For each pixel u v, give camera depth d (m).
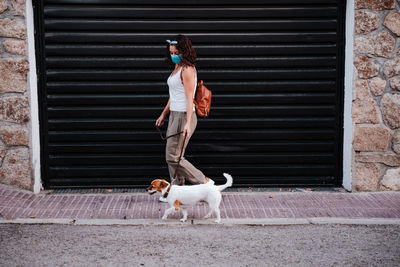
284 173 5.98
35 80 5.63
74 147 5.84
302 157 5.96
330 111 5.89
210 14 5.71
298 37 5.77
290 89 5.85
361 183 5.72
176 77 4.83
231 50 5.77
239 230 4.49
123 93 5.81
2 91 5.45
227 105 5.88
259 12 5.72
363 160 5.69
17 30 5.38
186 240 4.22
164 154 5.93
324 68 5.84
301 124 5.90
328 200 5.39
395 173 5.69
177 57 4.80
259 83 5.85
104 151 5.88
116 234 4.36
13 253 3.90
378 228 4.55
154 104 5.84
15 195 5.39
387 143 5.66
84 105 5.80
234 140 5.93
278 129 5.93
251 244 4.13
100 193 5.73
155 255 3.88
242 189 5.95
